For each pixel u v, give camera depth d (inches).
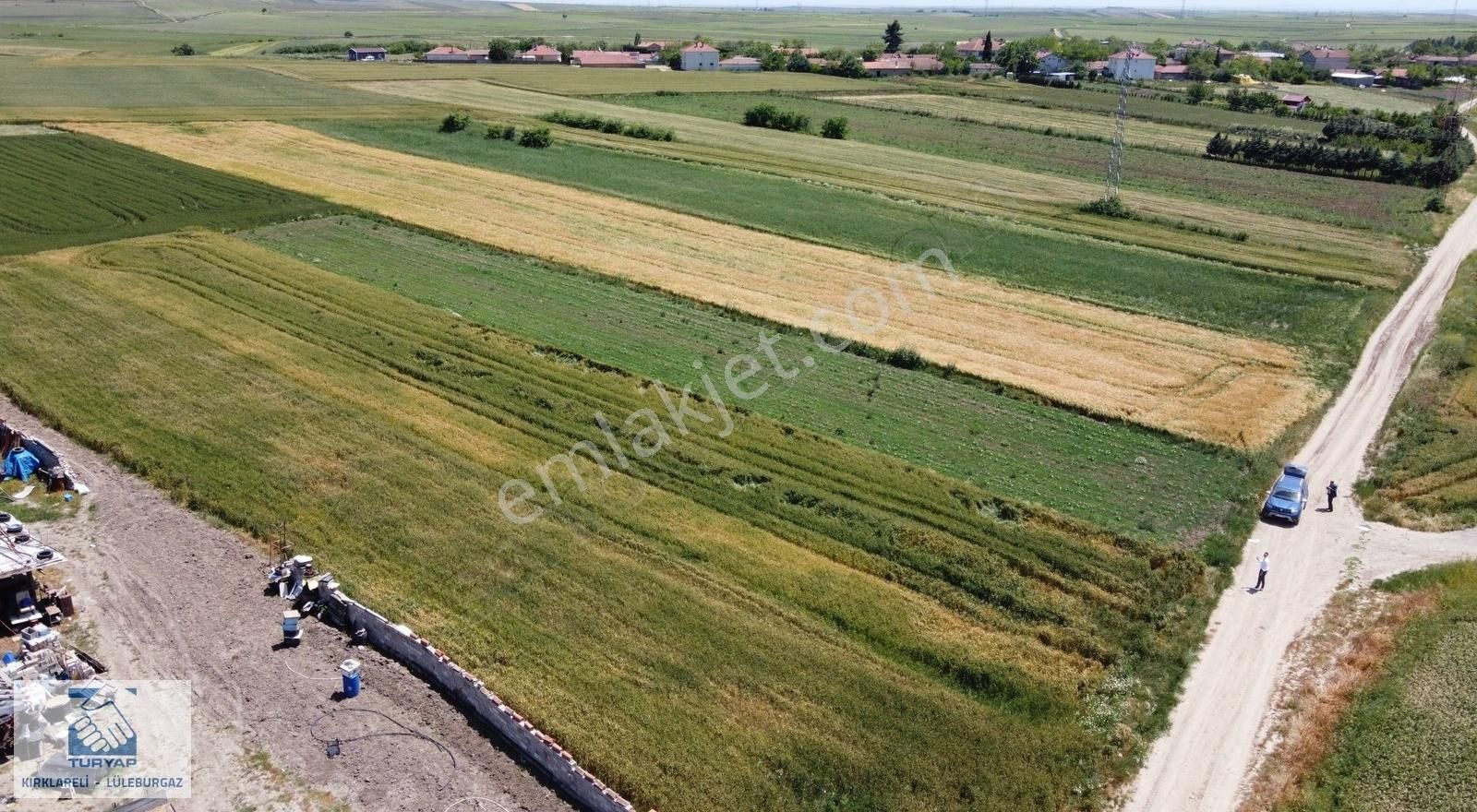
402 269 2124.8
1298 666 1031.0
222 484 1269.7
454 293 1999.3
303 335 1748.3
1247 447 1489.9
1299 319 2034.9
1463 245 2655.0
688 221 2527.1
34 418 1438.2
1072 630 1061.1
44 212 2440.9
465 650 990.4
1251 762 903.1
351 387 1560.0
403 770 850.8
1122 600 1114.7
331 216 2492.6
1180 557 1197.7
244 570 1115.3
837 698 948.0
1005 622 1073.5
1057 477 1387.8
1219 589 1154.7
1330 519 1322.6
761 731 903.7
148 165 2920.8
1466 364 1828.2
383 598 1063.0
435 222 2448.3
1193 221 2792.8
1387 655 1047.0
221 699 921.5
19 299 1857.8
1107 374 1724.9
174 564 1119.6
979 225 2613.2
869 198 2842.0
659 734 895.1
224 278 2009.1
